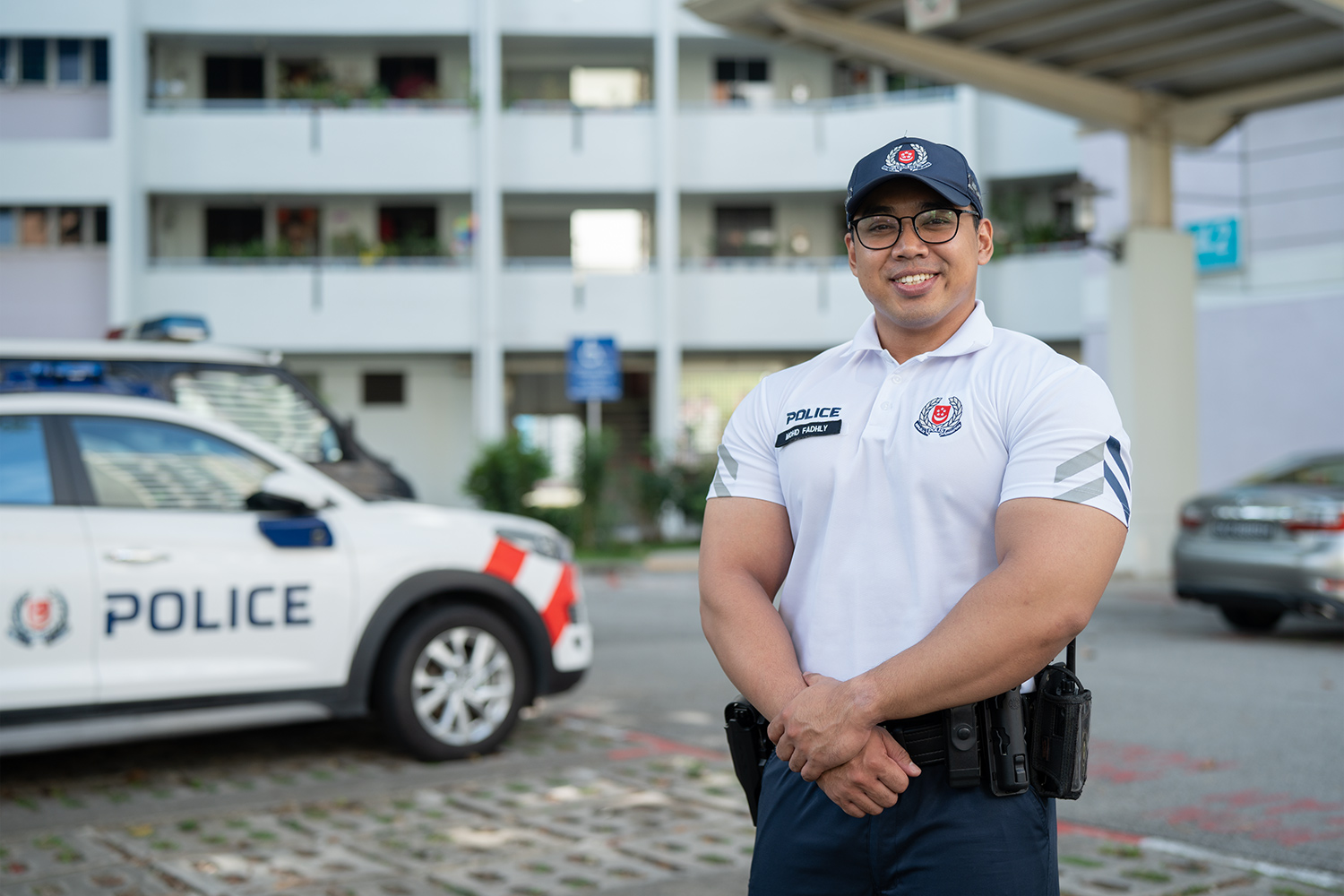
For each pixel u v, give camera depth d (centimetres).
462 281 2314
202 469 549
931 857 191
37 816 485
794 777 204
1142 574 1388
